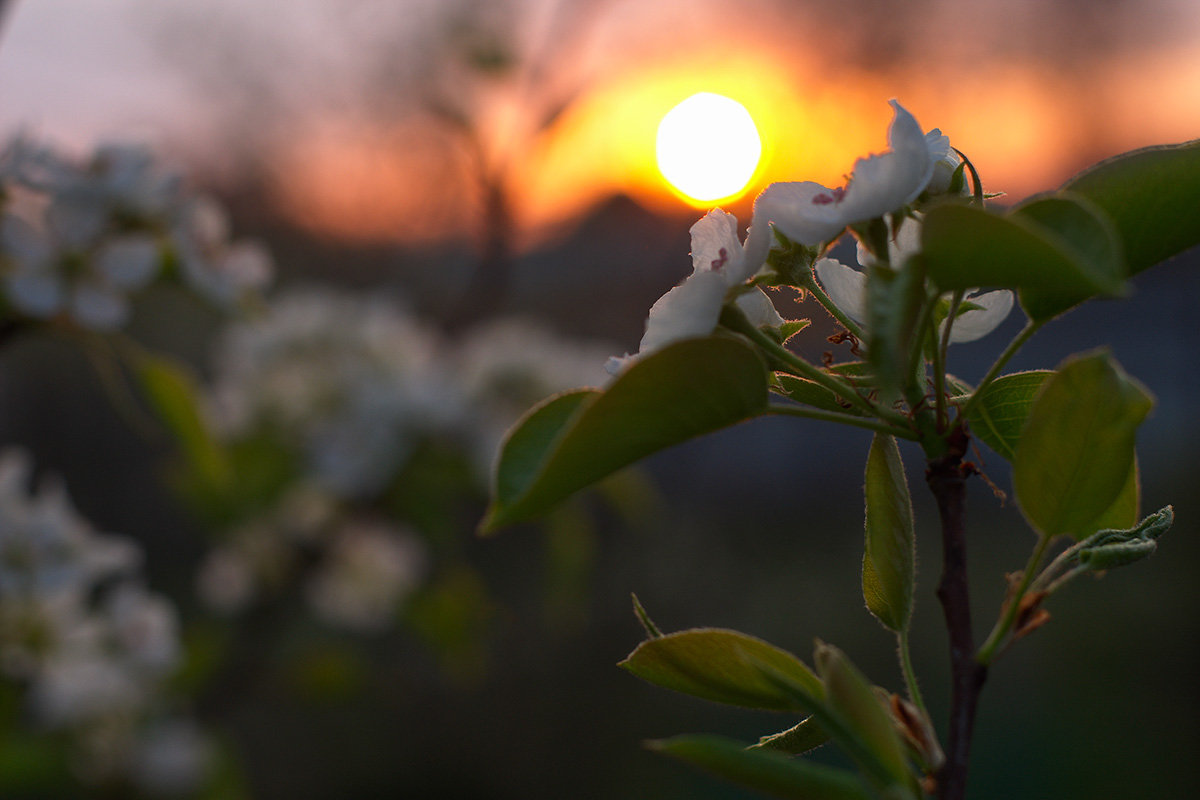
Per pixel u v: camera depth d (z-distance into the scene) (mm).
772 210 346
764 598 2518
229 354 1144
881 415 345
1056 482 337
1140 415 329
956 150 356
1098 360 328
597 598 2311
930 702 2037
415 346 1197
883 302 311
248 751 2061
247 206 2557
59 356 2775
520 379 1158
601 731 2119
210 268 724
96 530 2711
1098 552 341
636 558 2416
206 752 1047
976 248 309
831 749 1963
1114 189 342
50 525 815
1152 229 343
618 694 2195
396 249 1938
